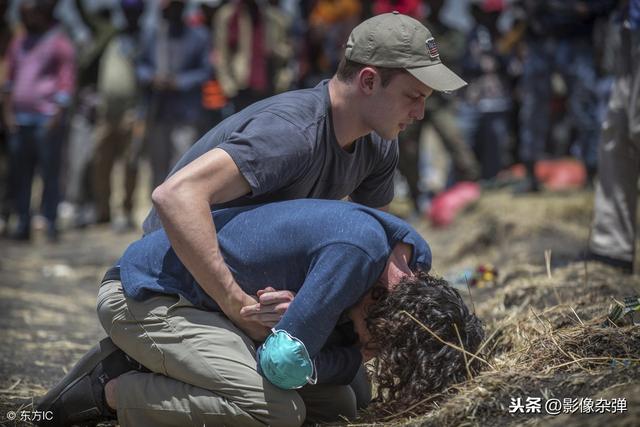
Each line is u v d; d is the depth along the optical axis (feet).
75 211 55.52
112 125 52.19
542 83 44.60
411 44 15.89
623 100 25.26
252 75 50.60
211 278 15.30
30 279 36.45
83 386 16.88
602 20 41.86
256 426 15.44
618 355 16.35
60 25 47.75
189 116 50.70
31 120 47.37
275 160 15.62
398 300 15.08
